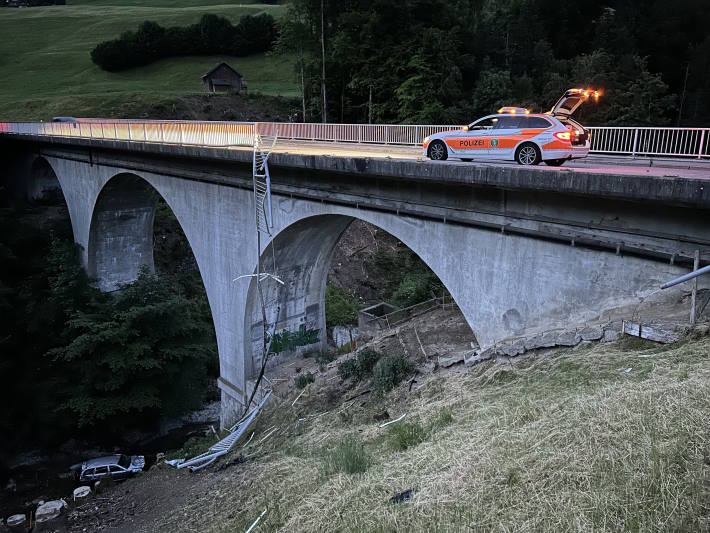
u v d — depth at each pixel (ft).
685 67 147.74
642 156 44.86
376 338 60.95
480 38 138.31
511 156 39.29
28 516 55.57
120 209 96.63
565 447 21.21
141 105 171.01
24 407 73.72
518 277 35.35
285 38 139.44
